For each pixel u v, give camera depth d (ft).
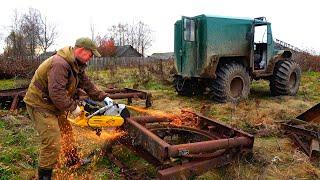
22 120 20.06
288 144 16.49
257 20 29.12
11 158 13.99
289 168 13.73
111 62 82.64
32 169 13.17
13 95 22.71
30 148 15.19
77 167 13.19
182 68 28.86
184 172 10.87
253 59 28.81
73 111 11.02
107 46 149.69
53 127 10.94
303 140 15.94
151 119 14.35
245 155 13.00
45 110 10.93
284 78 30.45
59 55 10.75
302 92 33.65
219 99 26.86
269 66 29.99
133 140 12.60
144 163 13.66
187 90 30.32
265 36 29.78
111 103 12.98
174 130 14.51
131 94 23.84
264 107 25.39
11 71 45.75
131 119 13.28
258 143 16.71
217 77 26.73
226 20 27.02
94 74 53.06
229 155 12.33
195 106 25.53
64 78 10.60
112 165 13.50
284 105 26.50
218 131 14.02
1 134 17.22
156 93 32.04
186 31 27.35
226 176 12.23
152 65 57.31
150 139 11.26
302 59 61.31
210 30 26.32
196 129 14.49
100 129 13.64
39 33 138.62
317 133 14.99
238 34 27.84
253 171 12.92
